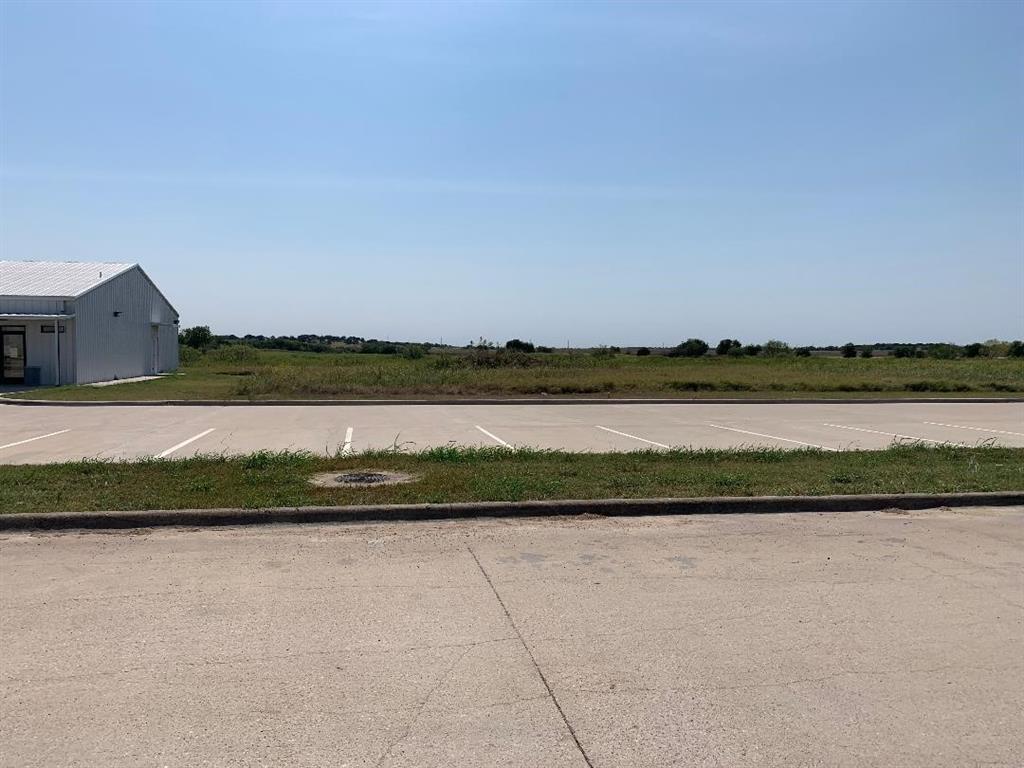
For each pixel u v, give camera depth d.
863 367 47.00
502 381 29.58
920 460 10.98
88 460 10.45
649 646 4.48
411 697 3.83
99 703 3.73
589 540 6.80
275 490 8.09
